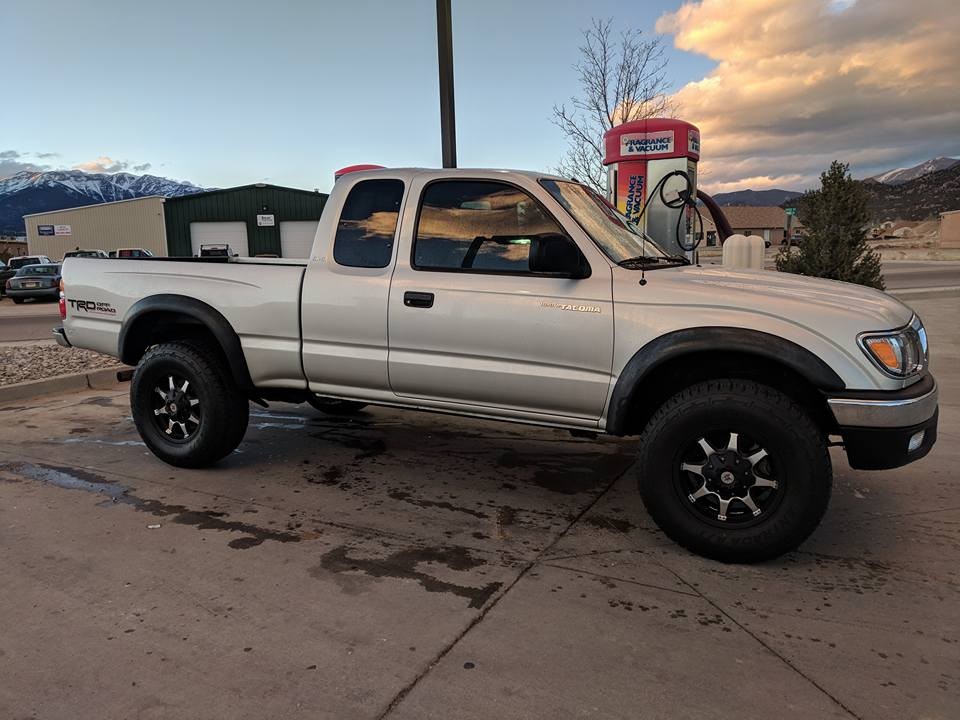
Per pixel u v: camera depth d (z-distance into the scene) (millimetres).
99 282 4941
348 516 3916
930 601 2975
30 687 2385
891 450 3094
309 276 4215
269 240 37906
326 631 2736
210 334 4754
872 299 3371
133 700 2318
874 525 3766
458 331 3785
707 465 3293
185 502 4109
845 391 3088
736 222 79500
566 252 3447
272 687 2389
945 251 51594
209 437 4512
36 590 3057
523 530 3736
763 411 3131
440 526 3785
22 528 3719
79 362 8555
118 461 4875
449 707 2281
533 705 2293
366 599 2986
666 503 3375
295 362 4301
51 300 23625
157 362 4578
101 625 2777
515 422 3861
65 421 6023
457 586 3107
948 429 5543
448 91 7188
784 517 3160
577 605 2941
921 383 3258
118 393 7262
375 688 2381
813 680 2424
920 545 3521
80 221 42625
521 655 2574
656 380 3605
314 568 3277
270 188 37500
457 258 3871
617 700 2316
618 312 3445
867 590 3072
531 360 3654
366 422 5945
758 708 2277
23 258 28812
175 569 3258
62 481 4453
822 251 11273
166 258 4910
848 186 11195
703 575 3219
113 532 3674
